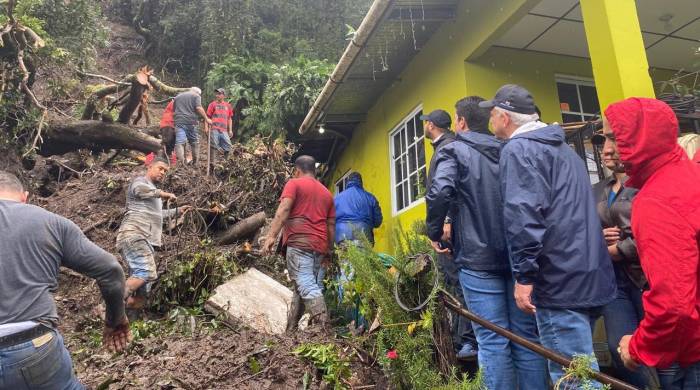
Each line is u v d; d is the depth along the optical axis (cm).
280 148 893
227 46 1526
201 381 332
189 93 873
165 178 707
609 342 282
